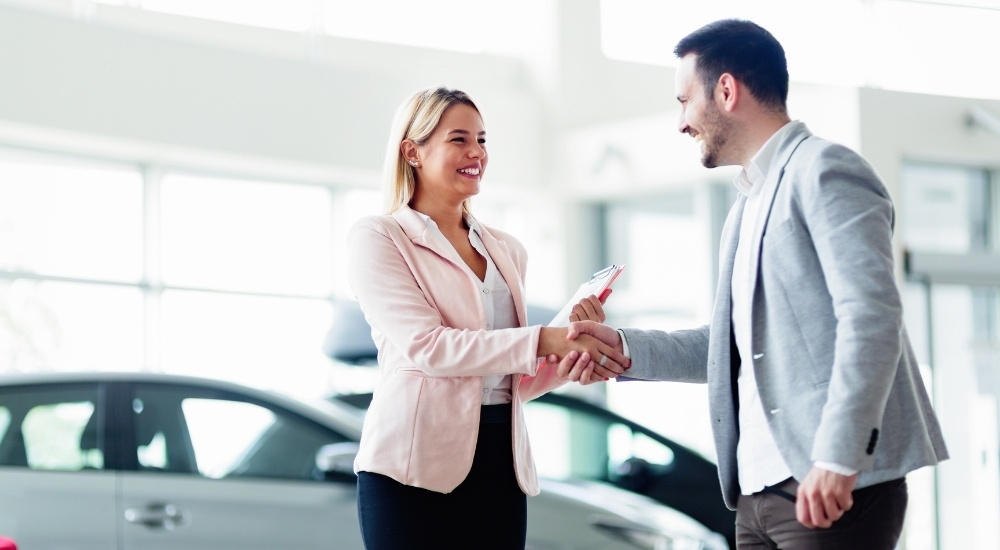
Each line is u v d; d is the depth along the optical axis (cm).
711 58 245
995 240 904
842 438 208
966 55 938
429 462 252
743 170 249
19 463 431
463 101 274
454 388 255
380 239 266
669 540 454
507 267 274
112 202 895
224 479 435
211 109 882
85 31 819
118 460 434
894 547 228
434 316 259
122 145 849
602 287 285
